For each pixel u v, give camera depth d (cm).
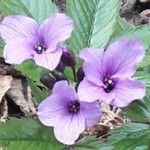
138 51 12
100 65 13
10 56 13
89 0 15
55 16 13
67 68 15
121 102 12
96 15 15
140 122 15
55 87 13
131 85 12
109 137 14
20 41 13
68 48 14
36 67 15
